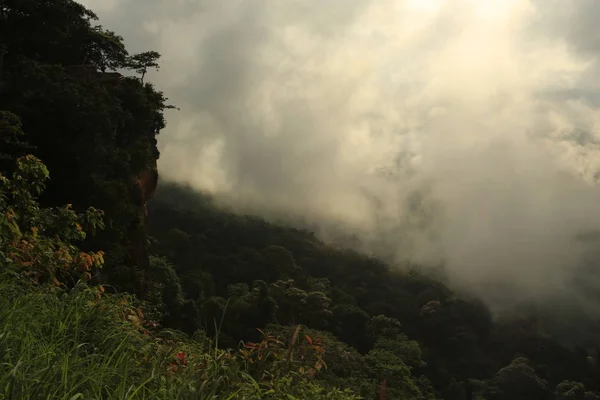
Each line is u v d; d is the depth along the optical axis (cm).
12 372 310
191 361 418
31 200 952
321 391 478
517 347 12194
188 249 10519
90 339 460
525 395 9356
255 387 412
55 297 507
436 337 11306
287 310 7412
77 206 2612
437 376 9662
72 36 3734
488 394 9225
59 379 348
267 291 6975
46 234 962
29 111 2483
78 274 841
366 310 11531
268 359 524
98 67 4019
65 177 2586
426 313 11719
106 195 2680
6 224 732
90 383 349
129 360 412
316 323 7544
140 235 3347
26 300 479
